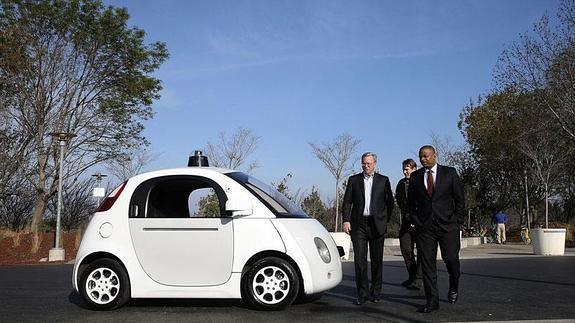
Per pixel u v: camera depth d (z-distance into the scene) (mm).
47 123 21984
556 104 23266
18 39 21297
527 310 6699
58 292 8531
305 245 6715
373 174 7176
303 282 6621
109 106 22375
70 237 20516
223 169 7348
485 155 33062
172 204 7215
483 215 34094
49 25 21703
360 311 6680
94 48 22109
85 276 6859
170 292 6730
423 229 6648
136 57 22594
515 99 28641
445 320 6117
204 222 6789
